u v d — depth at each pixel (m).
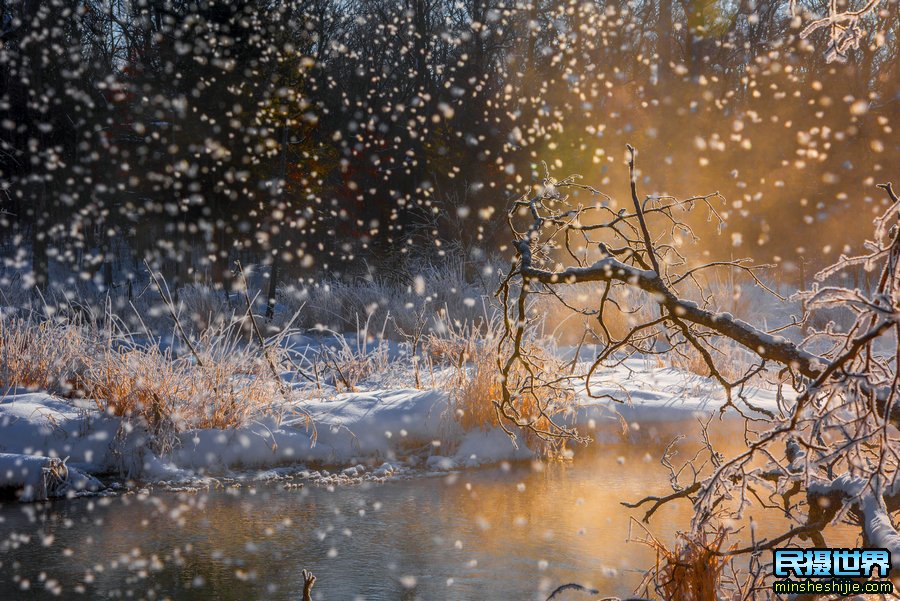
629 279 3.26
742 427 9.74
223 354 10.23
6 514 7.35
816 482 3.33
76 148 25.58
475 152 26.23
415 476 8.68
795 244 24.52
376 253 27.89
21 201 27.34
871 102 25.02
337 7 33.94
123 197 26.53
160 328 17.09
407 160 29.28
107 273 24.61
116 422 8.88
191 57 24.27
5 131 25.69
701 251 22.55
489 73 29.78
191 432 9.05
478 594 5.31
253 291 24.28
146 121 25.62
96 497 7.90
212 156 24.58
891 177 24.67
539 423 9.44
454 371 10.77
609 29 26.30
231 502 7.72
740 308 16.73
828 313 16.14
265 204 26.17
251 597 5.34
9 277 20.53
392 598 5.27
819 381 2.51
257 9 24.19
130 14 27.89
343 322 18.67
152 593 5.44
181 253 24.44
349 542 6.48
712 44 27.14
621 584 5.45
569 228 3.62
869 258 2.69
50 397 9.36
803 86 25.42
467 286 18.53
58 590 5.50
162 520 7.16
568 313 15.09
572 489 8.01
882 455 2.64
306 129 25.81
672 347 3.74
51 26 24.88
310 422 9.51
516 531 6.69
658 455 9.26
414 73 28.84
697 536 3.98
